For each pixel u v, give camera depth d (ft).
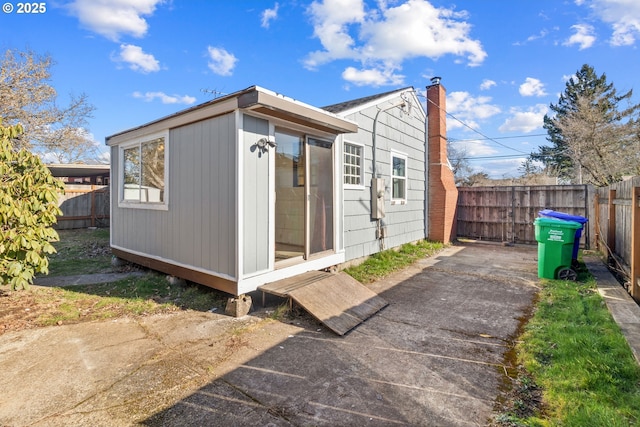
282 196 17.15
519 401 7.29
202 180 14.08
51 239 14.66
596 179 54.95
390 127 25.59
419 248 27.84
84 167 42.34
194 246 14.58
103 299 14.28
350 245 20.80
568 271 17.65
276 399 7.41
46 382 8.02
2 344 10.11
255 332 11.09
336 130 16.62
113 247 21.24
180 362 9.04
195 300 14.06
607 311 12.35
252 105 11.89
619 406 6.81
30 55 43.93
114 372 8.50
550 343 10.03
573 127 55.57
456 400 7.37
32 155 14.43
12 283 12.92
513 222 32.96
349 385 7.98
